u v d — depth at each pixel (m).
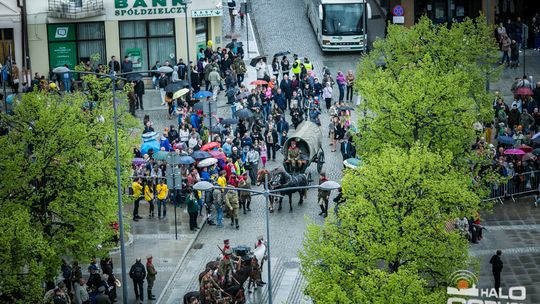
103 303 71.00
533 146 95.75
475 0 127.00
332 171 95.69
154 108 110.38
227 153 93.75
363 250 65.25
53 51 118.44
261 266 77.38
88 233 73.12
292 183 88.19
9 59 114.81
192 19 118.81
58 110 74.94
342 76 108.81
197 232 85.69
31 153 75.50
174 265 80.81
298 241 83.69
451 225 79.81
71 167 73.69
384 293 62.00
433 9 127.75
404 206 66.38
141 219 88.19
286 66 111.94
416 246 65.00
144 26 118.56
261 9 136.62
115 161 77.75
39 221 73.12
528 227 85.38
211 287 71.81
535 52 123.12
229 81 110.12
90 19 117.88
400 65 94.81
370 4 136.62
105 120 80.75
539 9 127.94
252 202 91.06
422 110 79.94
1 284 66.06
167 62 111.00
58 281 77.81
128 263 81.12
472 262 67.44
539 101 105.19
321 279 65.00
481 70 97.69
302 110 105.06
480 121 93.94
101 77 97.44
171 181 84.12
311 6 128.38
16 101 80.38
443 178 68.06
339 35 122.00
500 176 84.50
